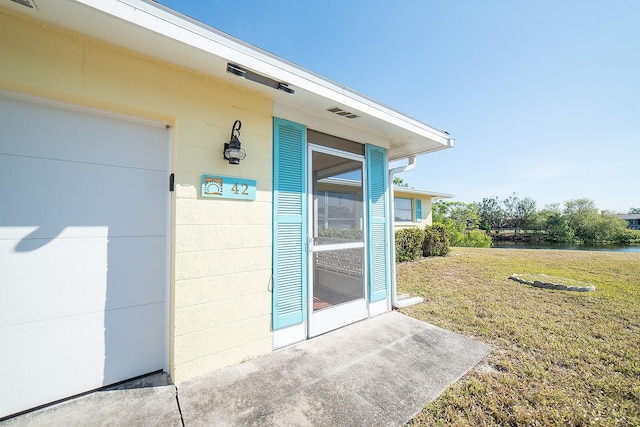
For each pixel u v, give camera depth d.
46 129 1.67
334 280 3.03
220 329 2.12
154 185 2.04
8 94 1.56
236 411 1.63
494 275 5.86
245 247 2.28
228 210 2.20
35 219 1.62
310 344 2.58
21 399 1.56
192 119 2.04
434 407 1.71
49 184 1.67
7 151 1.56
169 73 1.95
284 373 2.06
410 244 7.99
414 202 11.04
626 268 6.50
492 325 3.08
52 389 1.64
